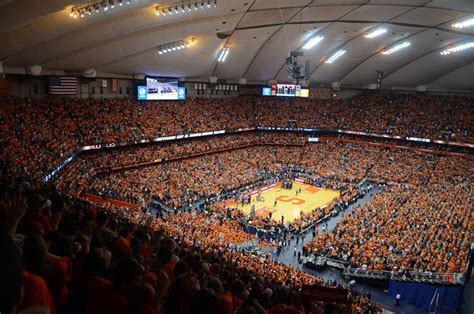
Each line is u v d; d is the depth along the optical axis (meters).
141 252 9.45
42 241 5.14
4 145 37.78
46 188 15.16
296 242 42.41
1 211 4.65
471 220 40.41
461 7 49.16
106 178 49.72
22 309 3.56
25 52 41.59
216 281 7.99
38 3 27.20
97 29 40.31
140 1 34.81
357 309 23.83
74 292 6.30
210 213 45.97
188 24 47.69
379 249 35.38
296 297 10.49
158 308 4.84
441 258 31.78
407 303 30.73
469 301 26.75
